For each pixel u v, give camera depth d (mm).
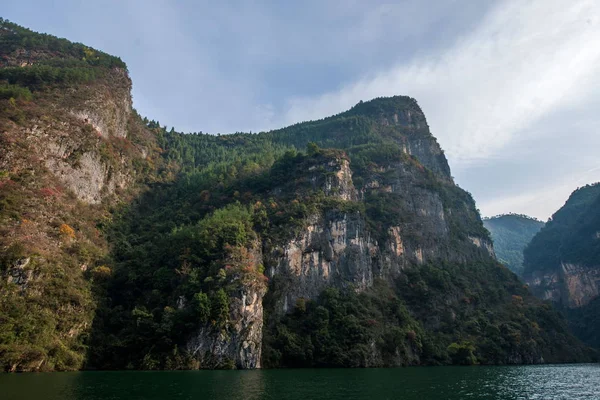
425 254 152125
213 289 87625
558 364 135125
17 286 72312
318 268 114062
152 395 44219
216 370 78875
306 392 49875
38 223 87938
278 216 117875
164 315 83000
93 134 122625
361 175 164125
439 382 64000
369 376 72312
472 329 131375
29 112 108250
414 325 119062
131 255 106375
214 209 129625
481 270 168375
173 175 166875
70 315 78625
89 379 57375
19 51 155000
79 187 112750
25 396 40688
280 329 98312
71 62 152625
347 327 101500
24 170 95938
